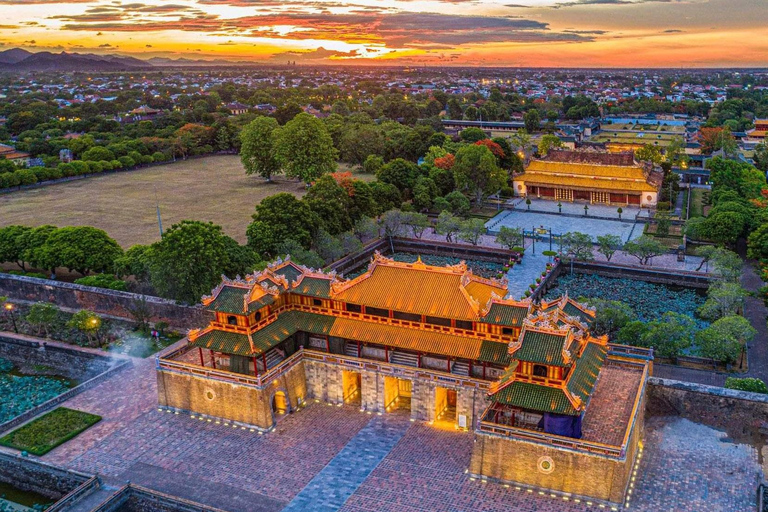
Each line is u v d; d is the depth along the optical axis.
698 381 97.25
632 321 111.62
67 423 87.88
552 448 69.81
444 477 74.81
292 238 144.88
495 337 81.25
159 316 122.38
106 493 73.50
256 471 76.94
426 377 83.44
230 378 85.00
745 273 144.75
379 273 88.81
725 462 76.94
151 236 173.25
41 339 118.44
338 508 70.31
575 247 149.62
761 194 180.25
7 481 81.69
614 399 79.44
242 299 85.19
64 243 139.00
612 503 68.62
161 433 85.44
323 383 90.81
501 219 192.00
